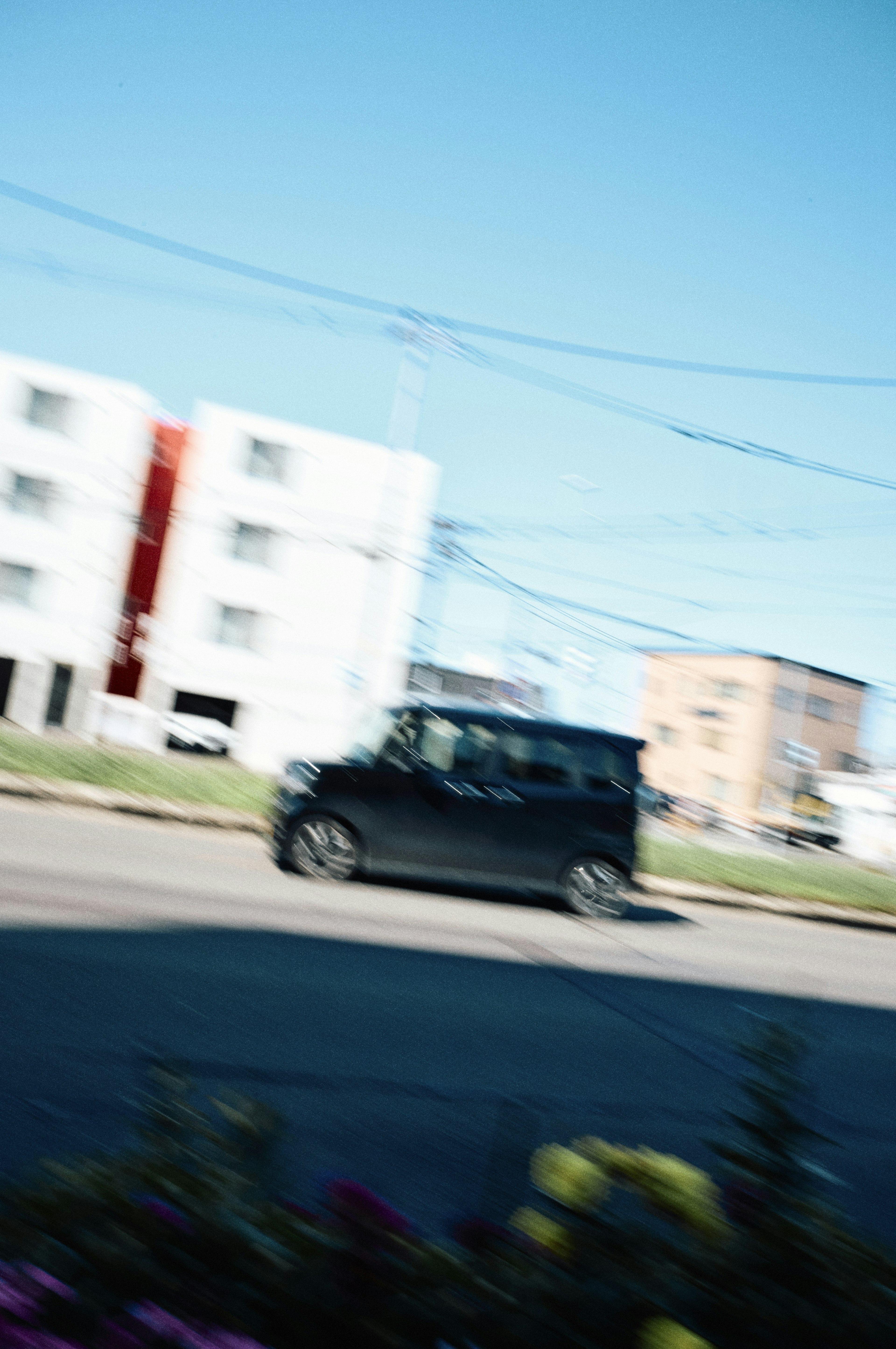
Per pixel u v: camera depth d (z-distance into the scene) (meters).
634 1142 4.96
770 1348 1.91
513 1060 6.00
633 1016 7.45
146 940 7.37
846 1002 9.36
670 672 62.69
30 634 38.59
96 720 39.19
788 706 57.78
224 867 11.21
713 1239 2.12
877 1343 1.93
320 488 41.59
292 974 7.08
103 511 39.16
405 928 9.37
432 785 11.17
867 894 19.53
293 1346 1.79
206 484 40.72
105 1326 1.69
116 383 39.16
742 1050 2.46
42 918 7.57
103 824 13.99
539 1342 1.85
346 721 41.75
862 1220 4.49
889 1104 6.46
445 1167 4.32
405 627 42.31
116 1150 3.89
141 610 41.75
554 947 9.59
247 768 36.53
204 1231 1.92
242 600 41.06
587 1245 2.08
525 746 11.55
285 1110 4.65
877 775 55.62
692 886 16.70
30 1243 1.87
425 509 42.06
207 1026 5.68
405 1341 1.80
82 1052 4.94
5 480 38.28
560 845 11.47
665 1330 1.85
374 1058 5.64
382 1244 1.99
